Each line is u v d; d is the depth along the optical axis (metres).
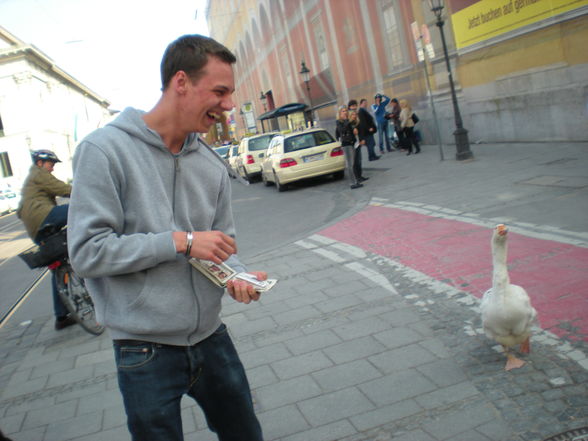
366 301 5.07
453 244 6.33
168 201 1.92
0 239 17.97
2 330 6.46
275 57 36.19
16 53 48.59
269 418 3.34
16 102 49.28
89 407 3.93
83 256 1.74
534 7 11.38
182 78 1.83
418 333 4.18
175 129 1.92
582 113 10.84
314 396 3.51
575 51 10.69
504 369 3.42
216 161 2.12
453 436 2.84
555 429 2.75
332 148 15.14
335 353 4.07
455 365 3.59
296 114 33.50
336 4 23.02
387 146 18.62
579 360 3.35
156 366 1.88
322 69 27.33
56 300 5.91
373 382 3.55
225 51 1.88
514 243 5.81
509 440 2.73
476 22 13.38
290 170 15.09
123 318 1.85
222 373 2.08
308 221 10.20
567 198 7.14
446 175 11.06
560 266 4.91
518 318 3.21
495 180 9.36
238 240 9.67
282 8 31.52
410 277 5.52
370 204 10.09
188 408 3.63
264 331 4.76
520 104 12.54
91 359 4.91
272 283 1.93
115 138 1.84
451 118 15.54
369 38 20.47
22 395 4.36
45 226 5.59
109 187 1.79
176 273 1.89
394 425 3.04
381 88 20.41
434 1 11.55
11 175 49.56
